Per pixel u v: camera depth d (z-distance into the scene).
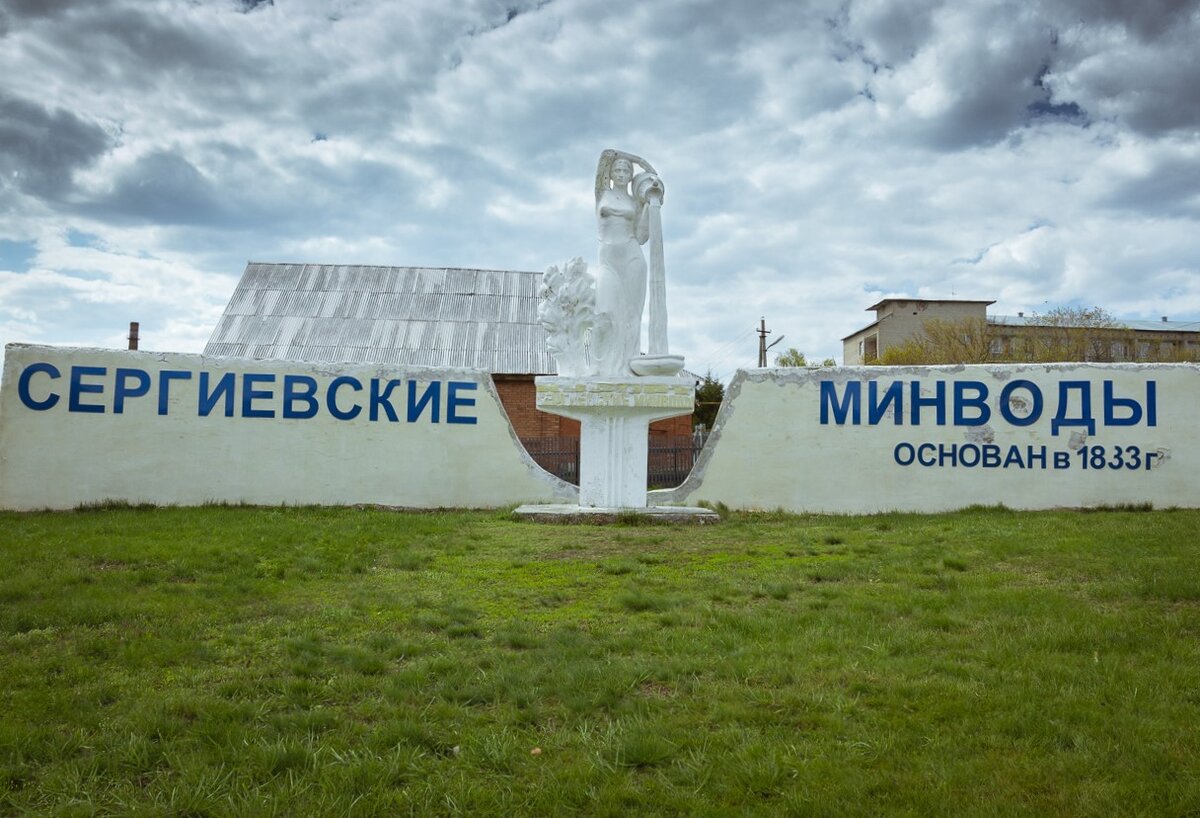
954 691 4.86
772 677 5.10
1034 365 13.80
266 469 13.94
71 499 13.23
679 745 4.21
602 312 12.27
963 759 4.07
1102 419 13.59
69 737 4.27
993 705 4.66
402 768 3.99
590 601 7.04
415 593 7.25
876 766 4.00
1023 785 3.82
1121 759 4.03
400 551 9.09
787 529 11.08
